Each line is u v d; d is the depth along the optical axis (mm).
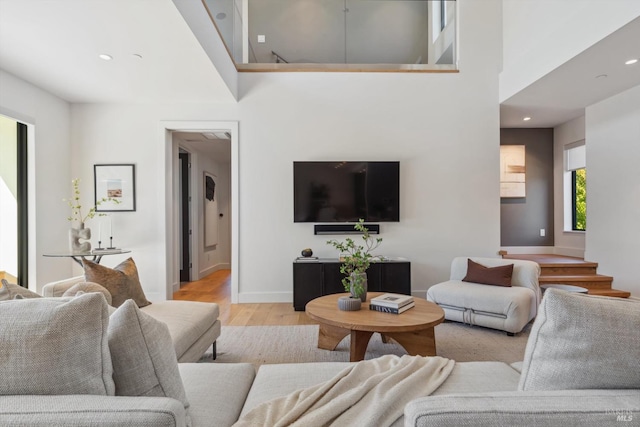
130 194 4379
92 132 4379
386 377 1309
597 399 776
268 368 1539
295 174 4371
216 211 7328
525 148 5750
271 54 4750
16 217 3754
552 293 970
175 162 5102
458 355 2686
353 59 4809
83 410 752
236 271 4406
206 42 3127
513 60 4305
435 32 4891
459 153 4504
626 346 854
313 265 4055
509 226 5703
